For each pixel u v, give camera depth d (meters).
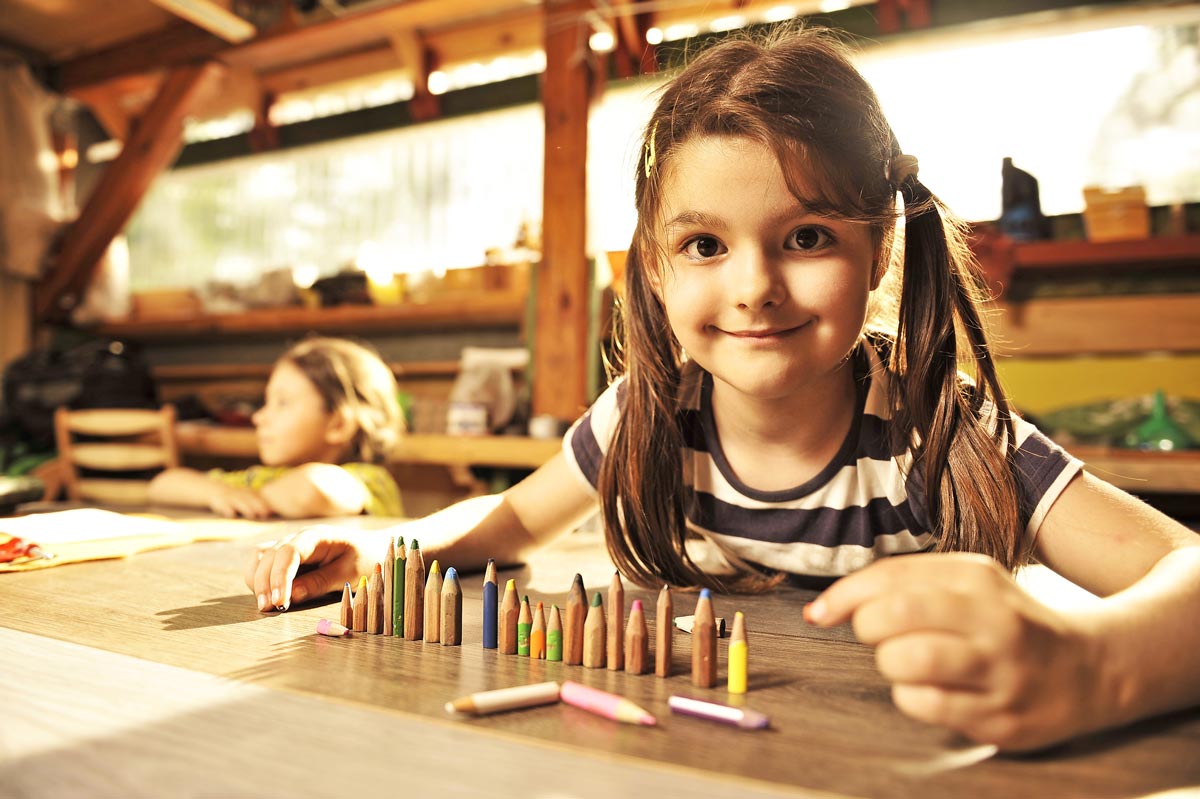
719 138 0.57
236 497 1.49
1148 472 2.04
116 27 3.54
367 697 0.45
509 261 3.06
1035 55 2.80
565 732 0.40
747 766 0.36
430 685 0.48
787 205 0.57
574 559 1.00
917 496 0.77
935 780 0.35
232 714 0.42
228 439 2.97
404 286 3.26
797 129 0.56
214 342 3.91
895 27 2.65
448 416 2.86
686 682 0.50
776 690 0.48
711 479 0.83
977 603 0.36
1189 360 2.47
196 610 0.68
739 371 0.61
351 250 3.86
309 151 3.81
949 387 0.71
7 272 3.65
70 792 0.33
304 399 1.78
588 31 2.70
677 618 0.67
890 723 0.42
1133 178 2.74
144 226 4.38
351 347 1.95
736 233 0.58
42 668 0.50
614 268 2.68
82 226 3.65
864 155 0.60
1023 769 0.36
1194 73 2.67
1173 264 2.45
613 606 0.53
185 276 4.29
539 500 0.90
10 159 3.59
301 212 3.99
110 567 0.89
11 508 1.29
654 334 0.78
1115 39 2.74
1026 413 2.47
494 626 0.58
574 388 2.64
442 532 0.84
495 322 3.20
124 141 3.80
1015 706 0.36
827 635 0.63
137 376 3.25
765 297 0.58
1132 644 0.40
